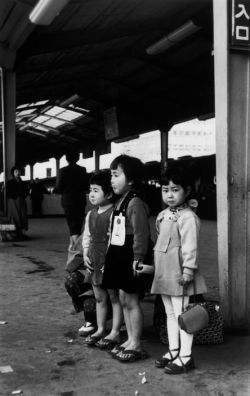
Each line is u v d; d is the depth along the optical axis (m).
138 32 12.43
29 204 21.61
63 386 3.19
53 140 32.50
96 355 3.77
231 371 3.40
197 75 17.00
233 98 4.03
